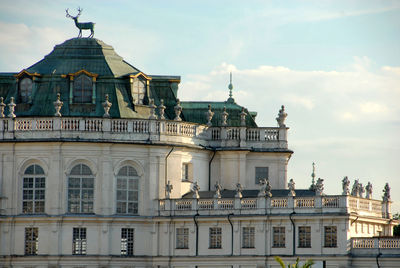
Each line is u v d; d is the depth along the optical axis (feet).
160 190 530.68
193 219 516.73
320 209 492.13
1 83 560.61
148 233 528.22
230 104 591.78
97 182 521.65
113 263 521.24
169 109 571.28
